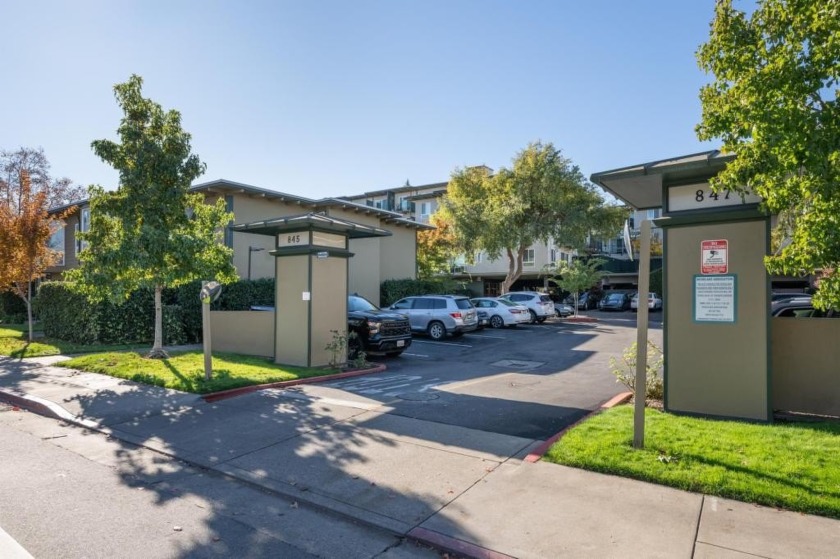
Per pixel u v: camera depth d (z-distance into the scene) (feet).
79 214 93.91
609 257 149.07
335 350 38.99
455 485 16.75
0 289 56.08
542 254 142.20
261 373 35.14
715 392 23.35
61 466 19.33
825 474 15.92
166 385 31.60
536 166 101.96
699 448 18.48
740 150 17.33
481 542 13.19
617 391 31.76
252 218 67.92
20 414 27.48
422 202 165.89
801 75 15.88
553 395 30.45
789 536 12.91
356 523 14.67
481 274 151.53
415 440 21.43
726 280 23.29
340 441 21.47
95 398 29.12
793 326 24.53
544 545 12.92
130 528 14.23
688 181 24.06
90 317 51.29
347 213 79.97
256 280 62.75
